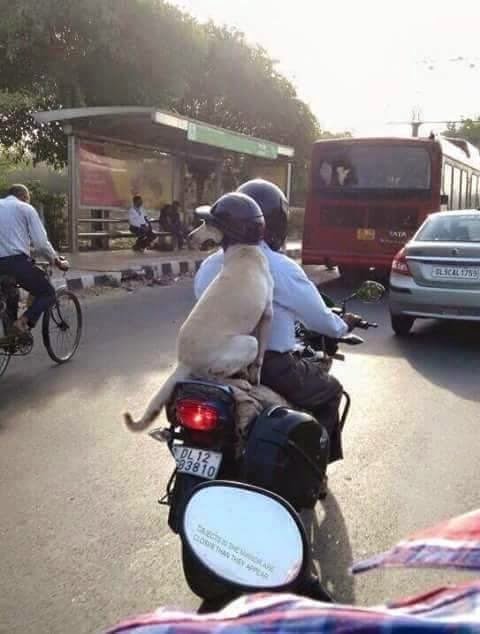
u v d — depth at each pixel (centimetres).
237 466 286
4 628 275
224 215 286
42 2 1577
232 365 278
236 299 281
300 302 319
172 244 1766
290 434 275
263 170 2145
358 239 1284
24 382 604
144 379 618
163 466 431
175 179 1845
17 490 396
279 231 326
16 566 319
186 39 1850
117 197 1653
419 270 794
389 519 371
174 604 292
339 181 1285
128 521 362
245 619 114
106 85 1830
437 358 732
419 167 1242
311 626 110
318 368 345
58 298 661
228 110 2544
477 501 393
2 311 608
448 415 543
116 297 1092
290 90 2644
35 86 1750
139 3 1708
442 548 121
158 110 1402
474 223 842
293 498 284
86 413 525
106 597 297
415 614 112
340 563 328
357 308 1049
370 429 509
